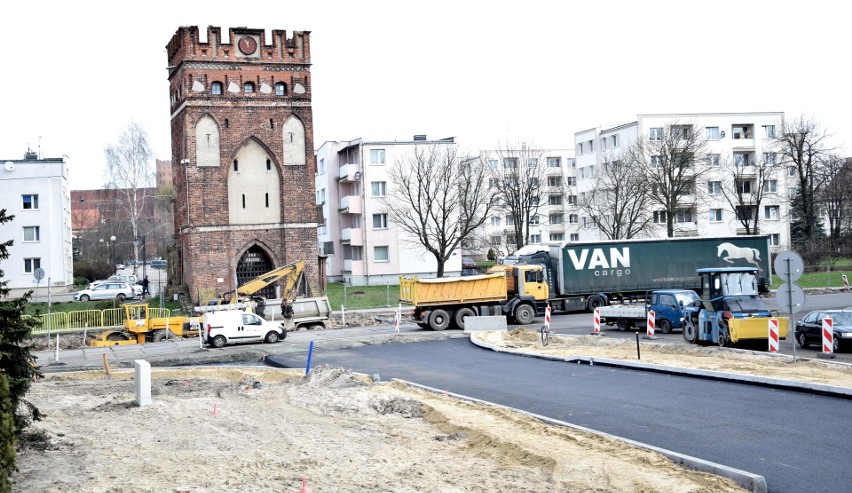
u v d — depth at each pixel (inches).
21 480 508.1
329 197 3218.5
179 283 2474.2
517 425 664.4
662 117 3380.9
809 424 621.3
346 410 783.7
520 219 3036.4
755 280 1171.9
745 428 619.8
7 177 2989.7
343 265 3221.0
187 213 2276.1
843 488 458.0
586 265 2007.9
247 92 2314.2
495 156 3961.6
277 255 2332.7
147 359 1407.5
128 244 4532.5
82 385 1101.7
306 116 2356.1
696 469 498.9
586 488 471.5
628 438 609.3
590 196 3521.2
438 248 3056.1
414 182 2987.2
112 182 3523.6
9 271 2984.7
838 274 2721.5
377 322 1989.4
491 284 1772.9
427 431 671.8
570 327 1675.7
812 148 3144.7
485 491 475.8
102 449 609.3
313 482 498.6
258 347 1531.7
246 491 476.4
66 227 3223.4
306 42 2356.1
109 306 2165.4
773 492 457.7
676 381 879.7
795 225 3319.4
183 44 2261.3
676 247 2052.2
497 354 1264.8
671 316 1446.9
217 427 708.7
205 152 2273.6
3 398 459.5
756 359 991.6
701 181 3046.3
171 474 519.2
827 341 1007.6
